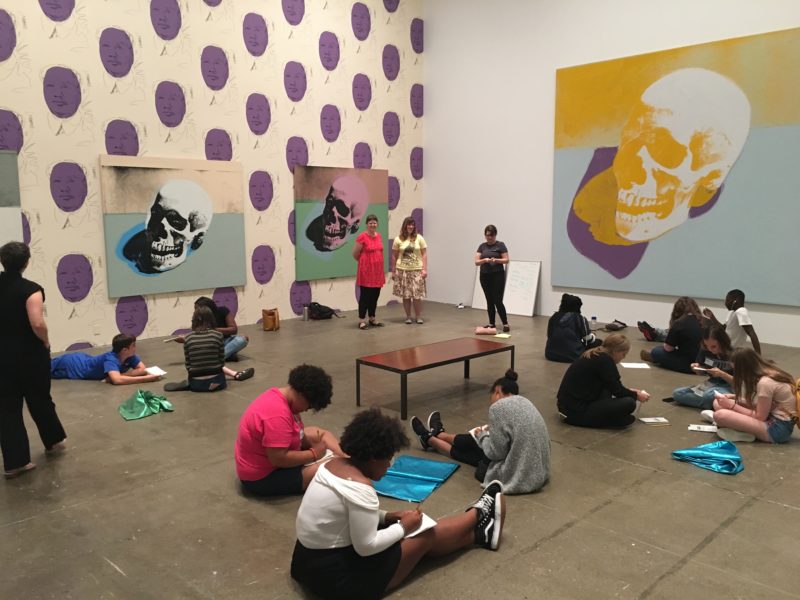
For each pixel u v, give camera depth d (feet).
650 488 11.04
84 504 10.57
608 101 26.63
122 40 23.35
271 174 28.32
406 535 8.04
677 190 25.00
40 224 22.00
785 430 12.96
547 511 10.18
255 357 21.36
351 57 30.81
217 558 8.86
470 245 33.12
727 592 7.90
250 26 26.94
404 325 27.76
